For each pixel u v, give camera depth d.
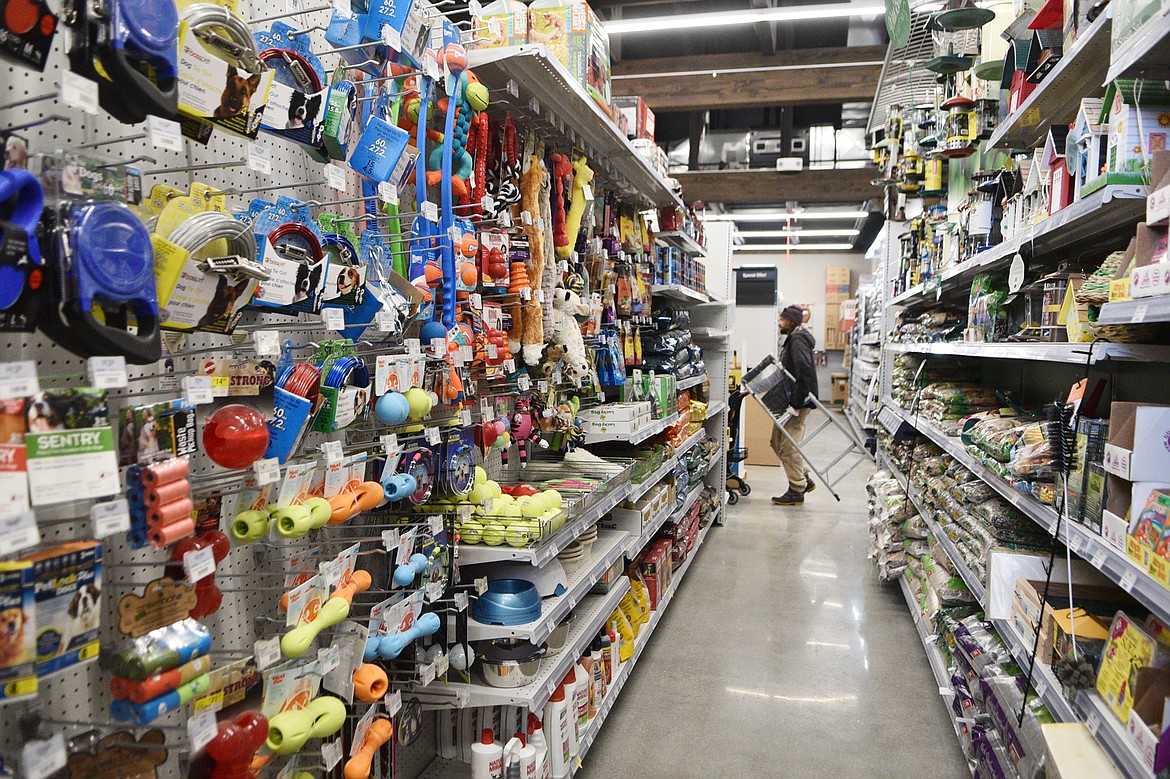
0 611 0.81
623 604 3.54
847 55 9.07
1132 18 1.54
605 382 3.37
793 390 7.41
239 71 1.19
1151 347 1.78
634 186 3.97
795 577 5.09
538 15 2.63
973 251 3.22
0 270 0.81
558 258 2.85
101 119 1.19
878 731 3.05
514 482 2.93
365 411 1.66
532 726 2.25
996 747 2.28
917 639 4.00
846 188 11.30
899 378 5.35
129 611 1.11
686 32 9.66
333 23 1.64
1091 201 1.80
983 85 3.49
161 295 1.07
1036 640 1.94
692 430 5.48
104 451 0.91
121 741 1.14
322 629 1.56
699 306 6.73
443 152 1.87
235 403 1.38
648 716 3.17
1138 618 1.78
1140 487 1.57
